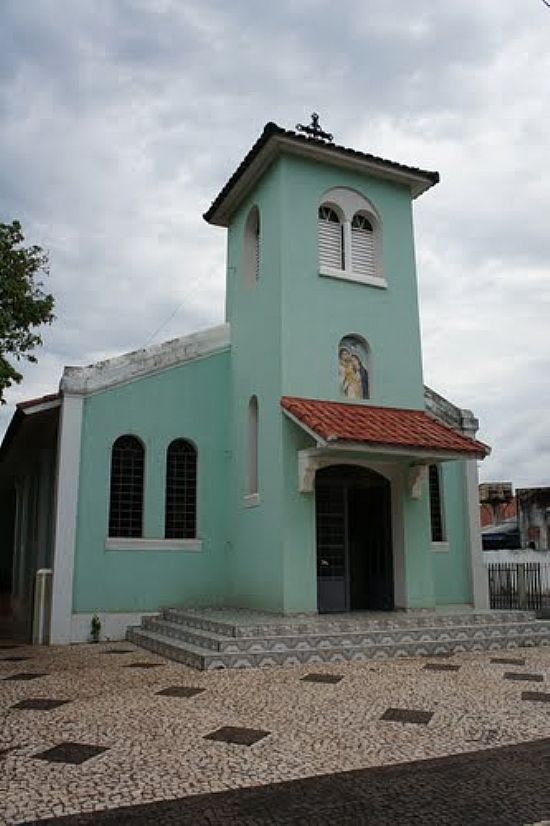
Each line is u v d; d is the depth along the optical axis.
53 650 12.20
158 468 14.47
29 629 14.98
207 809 4.79
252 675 9.53
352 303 14.31
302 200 14.23
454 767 5.66
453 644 11.69
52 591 13.12
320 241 14.60
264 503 13.31
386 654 11.14
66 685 8.92
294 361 13.33
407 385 14.59
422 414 14.45
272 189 14.44
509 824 4.55
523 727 6.81
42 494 17.44
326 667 10.16
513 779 5.38
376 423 12.79
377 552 14.21
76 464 13.58
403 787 5.21
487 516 39.72
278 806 4.84
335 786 5.23
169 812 4.73
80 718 7.18
